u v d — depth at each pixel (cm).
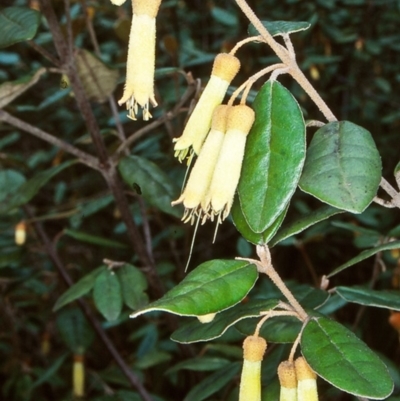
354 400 31
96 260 58
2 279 46
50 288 50
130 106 18
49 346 50
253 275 19
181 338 21
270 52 56
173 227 47
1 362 52
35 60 65
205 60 43
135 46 18
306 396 18
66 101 58
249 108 18
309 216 20
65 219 59
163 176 32
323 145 18
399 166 20
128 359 48
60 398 49
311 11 56
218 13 54
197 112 18
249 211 17
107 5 57
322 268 52
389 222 47
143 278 32
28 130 31
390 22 66
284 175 17
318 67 58
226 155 17
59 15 50
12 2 66
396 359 42
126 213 33
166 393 47
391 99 62
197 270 18
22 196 33
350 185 17
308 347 18
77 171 63
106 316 31
